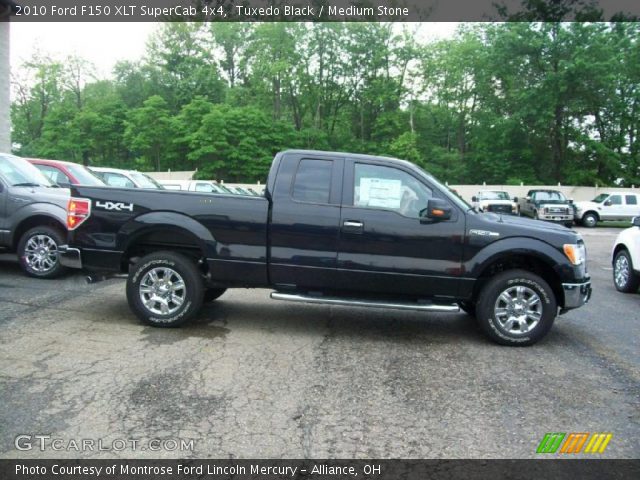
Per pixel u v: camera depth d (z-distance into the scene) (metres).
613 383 4.33
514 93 37.97
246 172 39.03
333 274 5.34
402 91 44.44
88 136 46.41
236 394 3.86
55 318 5.71
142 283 5.46
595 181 38.00
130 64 57.34
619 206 27.31
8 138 15.51
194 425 3.35
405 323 6.16
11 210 7.77
